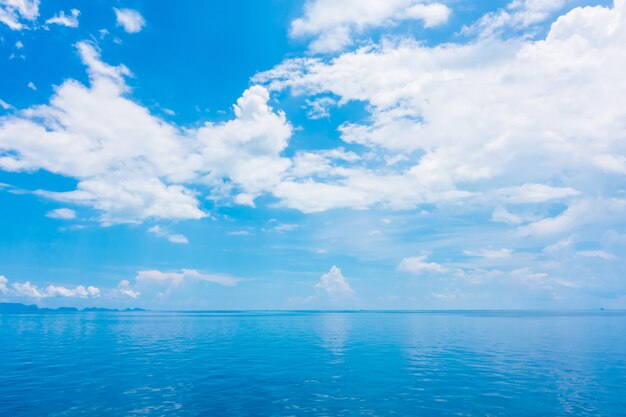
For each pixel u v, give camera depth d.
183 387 23.50
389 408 19.12
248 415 17.94
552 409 18.91
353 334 64.75
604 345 46.09
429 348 43.66
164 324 99.62
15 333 65.69
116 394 21.70
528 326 86.44
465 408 19.09
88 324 97.44
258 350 42.06
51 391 22.34
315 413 18.27
